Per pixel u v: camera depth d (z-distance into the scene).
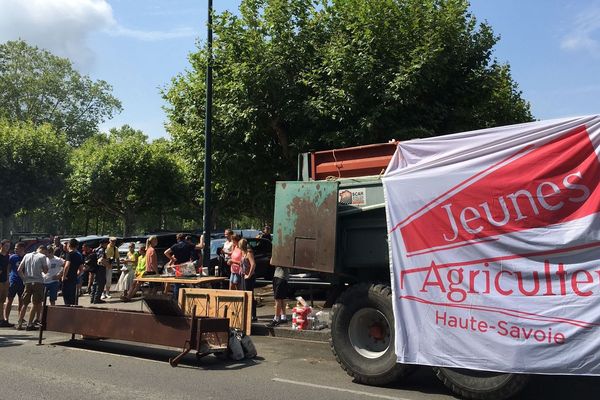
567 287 5.04
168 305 7.50
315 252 6.89
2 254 11.30
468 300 5.55
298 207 7.14
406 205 6.07
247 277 11.00
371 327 6.51
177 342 7.49
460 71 12.17
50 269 11.48
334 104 11.04
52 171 29.27
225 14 12.10
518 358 5.21
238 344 7.84
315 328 9.85
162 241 19.42
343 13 12.07
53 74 56.91
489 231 5.51
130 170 32.19
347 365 6.48
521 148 5.43
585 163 5.07
